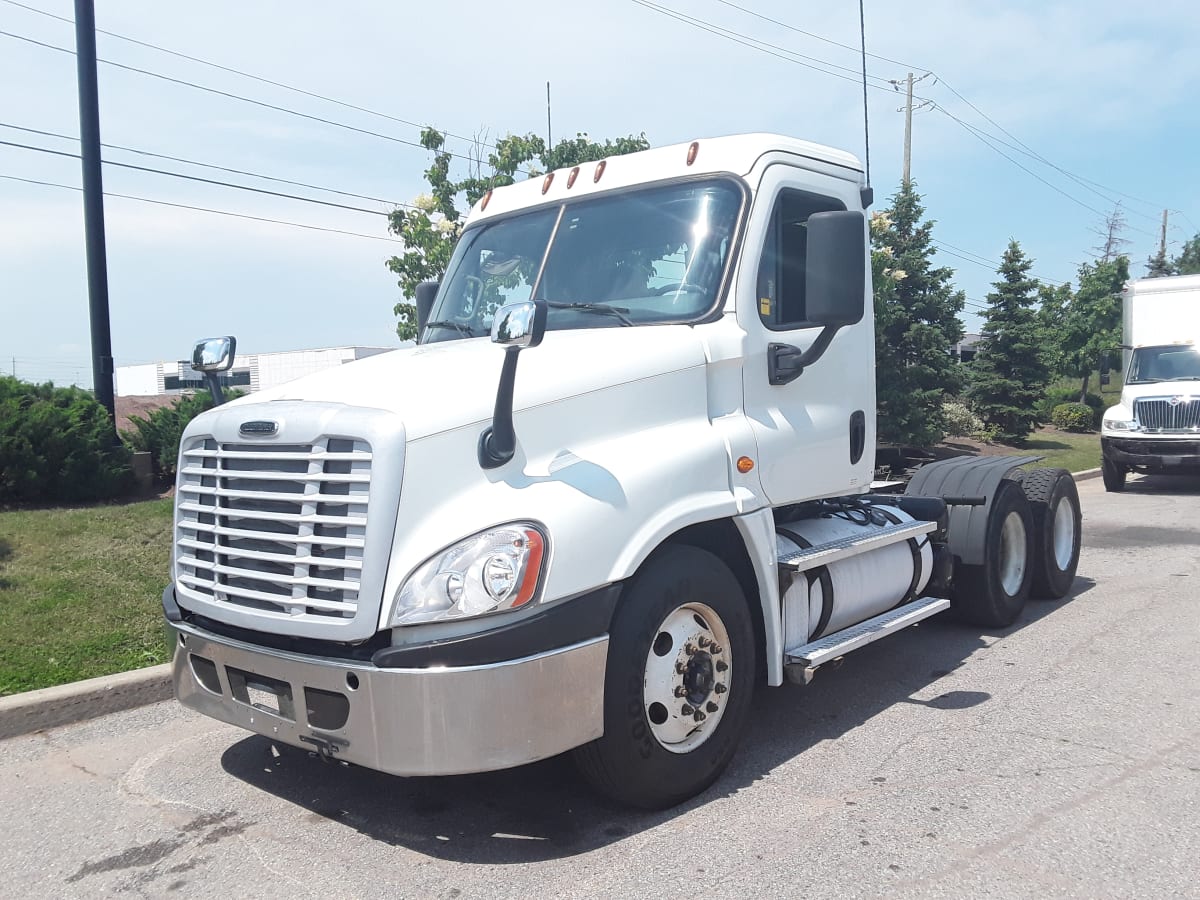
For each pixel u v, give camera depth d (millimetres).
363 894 3486
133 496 10406
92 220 10977
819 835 3855
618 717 3760
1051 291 38594
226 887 3572
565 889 3480
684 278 4621
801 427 4840
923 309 19609
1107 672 5996
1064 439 27688
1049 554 7719
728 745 4301
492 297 5242
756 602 4617
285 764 4738
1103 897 3363
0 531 8211
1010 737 4914
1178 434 15758
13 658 5820
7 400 9906
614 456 3934
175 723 5379
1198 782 4316
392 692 3361
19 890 3607
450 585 3398
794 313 4930
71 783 4582
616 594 3705
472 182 12328
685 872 3578
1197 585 8484
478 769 3385
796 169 4988
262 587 3766
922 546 6055
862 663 6328
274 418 3740
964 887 3439
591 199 5117
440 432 3578
